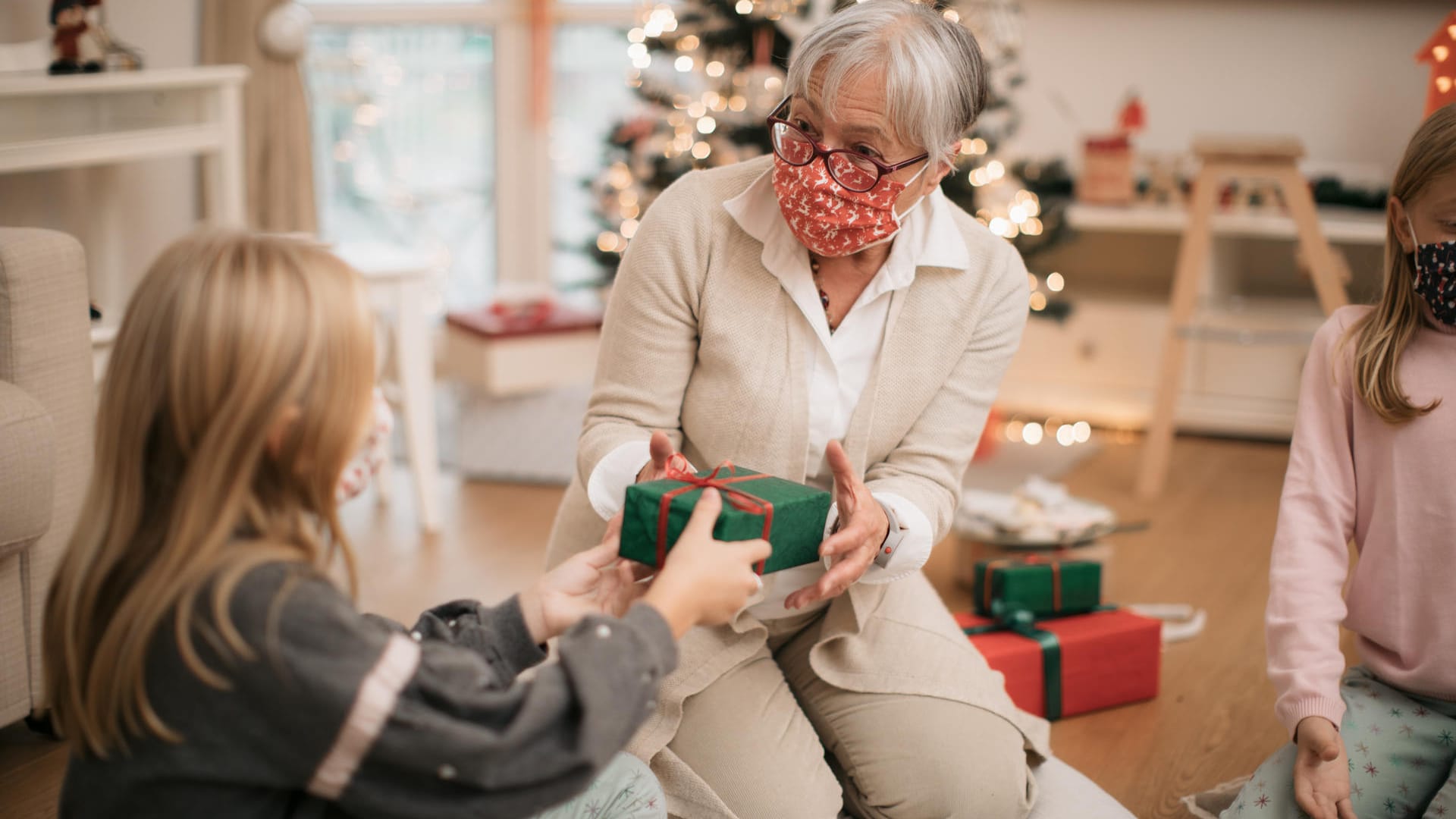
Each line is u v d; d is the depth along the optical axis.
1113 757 1.78
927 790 1.40
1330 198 3.39
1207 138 3.17
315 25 4.05
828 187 1.30
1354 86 3.53
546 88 4.08
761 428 1.43
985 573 2.02
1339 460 1.41
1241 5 3.59
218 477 0.84
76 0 2.51
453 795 0.86
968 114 1.35
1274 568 1.40
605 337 1.50
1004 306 1.52
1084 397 3.56
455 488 3.02
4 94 2.26
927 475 1.48
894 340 1.46
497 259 4.26
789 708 1.46
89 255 3.04
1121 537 2.75
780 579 1.47
